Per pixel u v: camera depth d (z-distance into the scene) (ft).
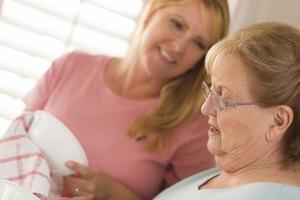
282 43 2.48
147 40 3.85
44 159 3.39
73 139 3.49
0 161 3.39
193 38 3.75
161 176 4.06
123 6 4.66
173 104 3.95
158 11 3.86
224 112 2.60
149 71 3.91
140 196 4.01
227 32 3.80
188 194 3.00
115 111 4.01
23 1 4.67
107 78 4.15
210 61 2.69
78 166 3.52
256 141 2.57
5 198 2.75
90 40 4.71
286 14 4.29
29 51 4.77
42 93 4.19
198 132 3.93
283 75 2.43
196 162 3.98
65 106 4.06
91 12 4.66
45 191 3.31
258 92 2.46
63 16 4.69
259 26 2.63
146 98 4.04
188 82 3.95
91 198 3.72
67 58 4.24
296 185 2.52
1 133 4.77
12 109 4.86
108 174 3.91
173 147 3.93
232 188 2.66
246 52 2.50
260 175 2.63
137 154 3.93
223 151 2.72
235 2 4.33
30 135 3.51
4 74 4.81
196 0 3.72
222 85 2.59
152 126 3.92
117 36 4.70
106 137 3.96
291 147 2.54
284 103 2.46
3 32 4.72
